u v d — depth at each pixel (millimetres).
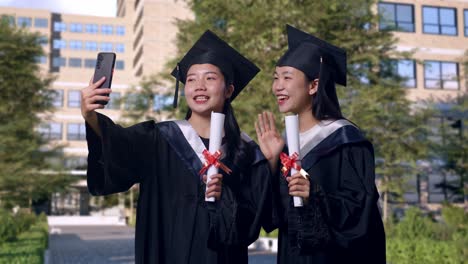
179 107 19781
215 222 3525
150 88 26500
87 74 71000
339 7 17422
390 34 18984
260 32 17047
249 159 3908
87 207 71562
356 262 3822
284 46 17562
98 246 24422
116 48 78000
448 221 19953
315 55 4160
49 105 23312
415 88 33250
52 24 77438
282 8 16578
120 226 54906
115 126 3486
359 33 18328
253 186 3873
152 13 63062
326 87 4215
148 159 3688
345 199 3686
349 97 18953
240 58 4121
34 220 35688
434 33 33969
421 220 16781
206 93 3873
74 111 69500
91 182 3525
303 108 4168
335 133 4000
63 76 69875
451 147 23125
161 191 3695
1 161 21688
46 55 22484
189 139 3795
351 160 3928
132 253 20375
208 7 17828
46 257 14172
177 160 3750
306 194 3574
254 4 17406
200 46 4047
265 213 3848
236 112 17062
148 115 26656
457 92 33562
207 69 3910
